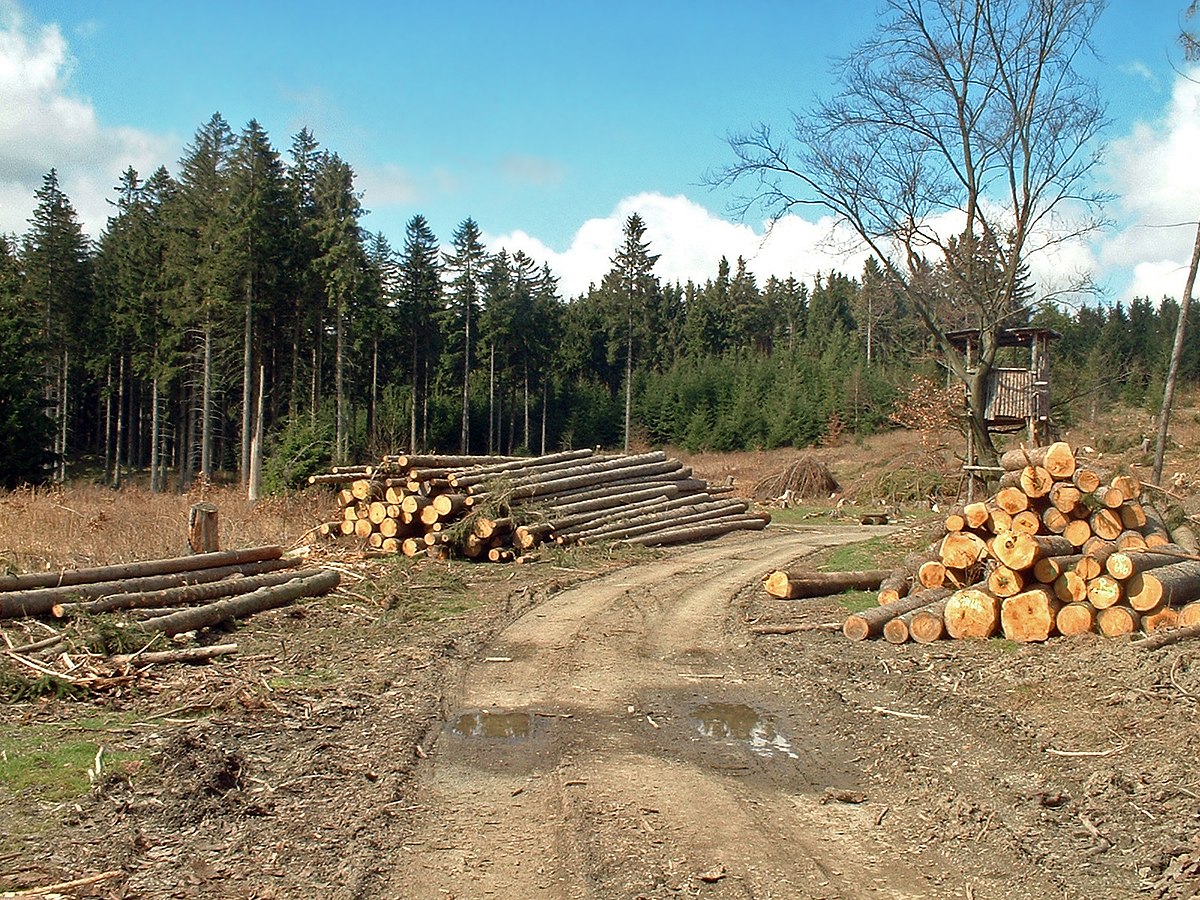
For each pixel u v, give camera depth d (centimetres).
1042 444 2253
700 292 9675
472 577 1592
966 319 2272
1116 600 971
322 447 2931
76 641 916
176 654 932
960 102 2016
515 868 503
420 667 959
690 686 914
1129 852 514
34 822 544
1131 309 7519
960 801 590
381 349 5481
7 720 735
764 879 493
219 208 3862
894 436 5631
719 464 5338
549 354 6512
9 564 1123
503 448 6794
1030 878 491
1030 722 745
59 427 4841
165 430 4850
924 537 1772
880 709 816
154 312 4319
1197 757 633
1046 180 2016
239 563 1302
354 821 561
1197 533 1274
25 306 4016
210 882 480
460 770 664
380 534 1794
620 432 6988
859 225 2116
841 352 7362
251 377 4006
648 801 606
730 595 1451
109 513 1789
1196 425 4050
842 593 1392
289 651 1013
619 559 1841
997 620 1024
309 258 4081
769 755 706
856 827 566
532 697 869
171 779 613
